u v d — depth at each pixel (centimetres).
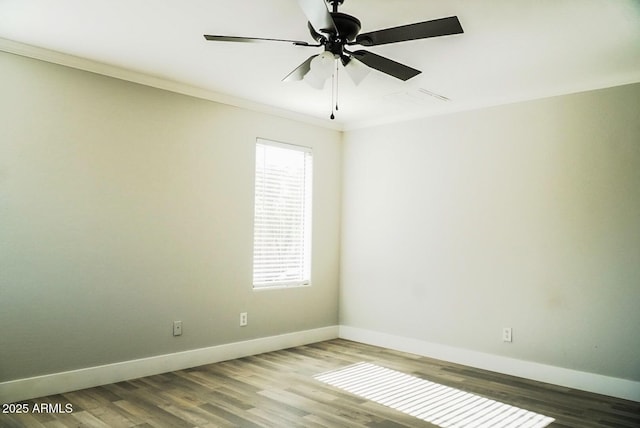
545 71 338
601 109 352
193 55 323
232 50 313
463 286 419
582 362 351
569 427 273
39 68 314
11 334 299
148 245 365
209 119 407
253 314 437
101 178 340
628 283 335
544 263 373
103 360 338
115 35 291
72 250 326
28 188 308
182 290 385
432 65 330
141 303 360
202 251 399
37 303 310
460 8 246
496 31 273
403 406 303
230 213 421
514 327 386
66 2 249
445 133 439
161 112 375
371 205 498
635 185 335
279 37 293
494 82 366
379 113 469
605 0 235
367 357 432
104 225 341
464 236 421
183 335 385
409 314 457
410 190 464
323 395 321
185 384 342
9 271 299
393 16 257
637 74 335
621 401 322
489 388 346
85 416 277
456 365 410
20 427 261
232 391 327
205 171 403
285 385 342
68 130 326
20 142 305
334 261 521
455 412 294
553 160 372
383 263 483
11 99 303
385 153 488
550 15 252
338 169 529
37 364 309
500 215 399
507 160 397
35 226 310
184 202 388
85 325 330
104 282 340
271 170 460
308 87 390
